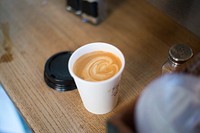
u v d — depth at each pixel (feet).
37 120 1.26
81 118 1.25
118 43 1.63
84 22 1.81
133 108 0.72
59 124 1.23
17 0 2.06
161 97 0.69
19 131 1.57
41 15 1.91
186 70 0.81
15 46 1.67
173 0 1.49
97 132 1.19
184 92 0.70
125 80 1.40
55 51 1.61
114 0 1.98
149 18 1.79
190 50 1.22
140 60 1.51
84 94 1.16
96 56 1.23
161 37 1.64
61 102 1.33
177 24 1.69
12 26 1.83
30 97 1.37
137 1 1.94
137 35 1.68
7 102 1.55
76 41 1.67
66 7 1.93
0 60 1.59
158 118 0.67
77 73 1.16
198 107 0.68
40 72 1.50
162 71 1.29
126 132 0.67
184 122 0.66
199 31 1.45
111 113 1.25
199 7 1.37
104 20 1.81
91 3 1.68
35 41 1.69
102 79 1.13
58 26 1.80
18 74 1.50
